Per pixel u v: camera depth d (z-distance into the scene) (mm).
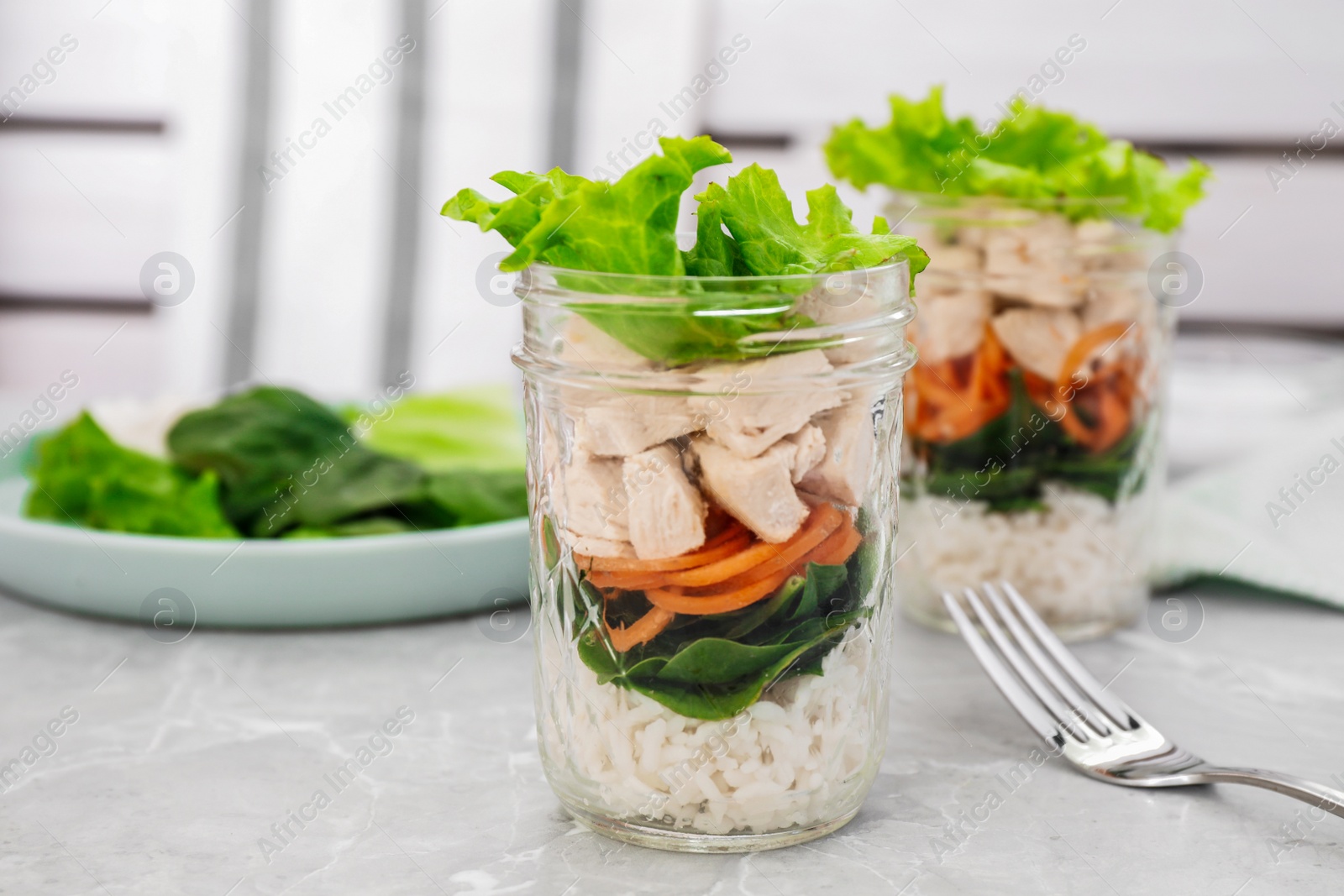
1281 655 677
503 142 1369
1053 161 701
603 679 545
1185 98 1413
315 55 1348
